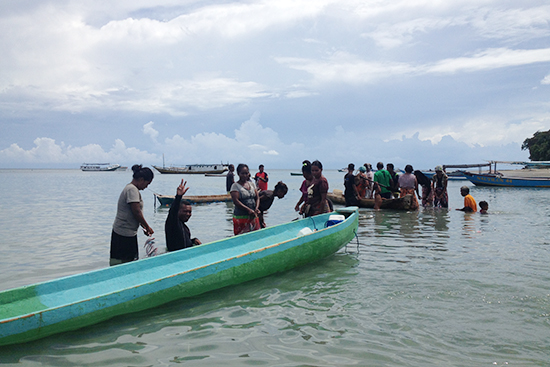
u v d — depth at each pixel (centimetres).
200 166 10731
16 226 1204
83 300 437
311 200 904
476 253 793
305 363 369
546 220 1250
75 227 1184
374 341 412
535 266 687
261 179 1767
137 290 480
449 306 504
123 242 673
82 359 381
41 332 414
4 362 375
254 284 607
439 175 1612
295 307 511
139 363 373
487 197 2302
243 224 806
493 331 430
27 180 6050
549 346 395
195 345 409
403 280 615
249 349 399
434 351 388
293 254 676
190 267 608
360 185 1739
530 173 4897
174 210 703
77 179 6644
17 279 646
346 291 568
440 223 1205
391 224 1189
